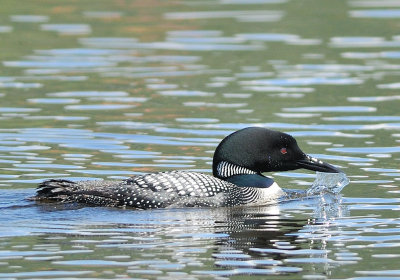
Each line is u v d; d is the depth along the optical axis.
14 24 25.30
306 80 19.81
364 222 10.80
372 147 14.59
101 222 10.68
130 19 26.28
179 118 16.58
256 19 26.23
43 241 9.87
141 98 18.19
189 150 14.40
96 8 27.59
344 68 20.94
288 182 13.02
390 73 20.38
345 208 11.46
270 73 20.45
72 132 15.49
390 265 9.16
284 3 28.50
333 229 10.50
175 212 11.27
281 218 11.06
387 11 27.20
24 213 10.94
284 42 23.64
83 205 11.34
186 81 19.75
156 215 11.09
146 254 9.47
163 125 16.06
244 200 11.79
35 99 18.06
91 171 13.12
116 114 16.86
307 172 13.61
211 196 11.65
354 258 9.41
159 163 13.60
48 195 11.46
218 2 28.80
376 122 16.31
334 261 9.30
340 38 24.06
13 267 9.02
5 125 15.95
